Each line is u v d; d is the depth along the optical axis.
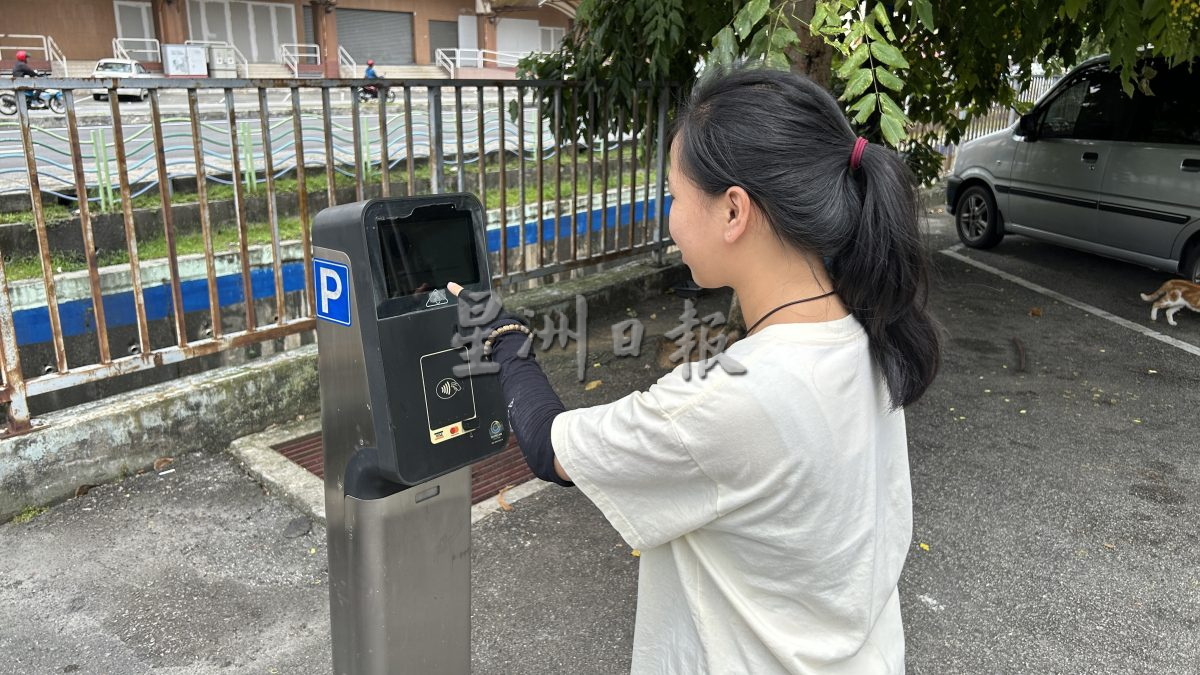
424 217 1.31
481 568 2.82
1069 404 4.34
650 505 1.01
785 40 2.82
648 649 1.14
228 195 9.09
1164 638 2.54
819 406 0.94
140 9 27.50
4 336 2.97
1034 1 4.85
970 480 3.50
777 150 0.94
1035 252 7.91
